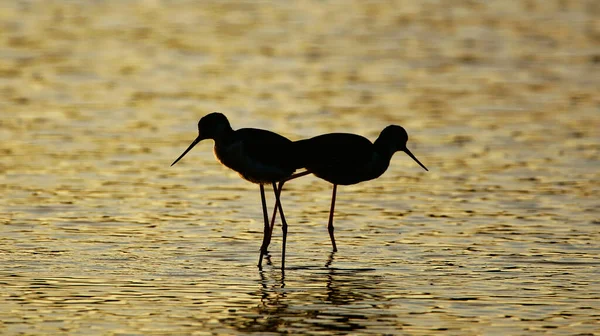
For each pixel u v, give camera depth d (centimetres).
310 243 1436
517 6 3841
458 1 3941
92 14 3594
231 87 2567
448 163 1916
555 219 1548
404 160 1945
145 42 3139
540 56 2980
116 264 1319
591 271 1298
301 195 1708
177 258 1352
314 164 1381
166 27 3381
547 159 1938
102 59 2898
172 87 2564
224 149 1355
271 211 1605
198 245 1416
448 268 1314
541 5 3859
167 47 3069
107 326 1095
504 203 1644
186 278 1268
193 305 1167
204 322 1112
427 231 1490
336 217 1571
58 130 2142
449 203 1648
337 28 3394
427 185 1769
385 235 1472
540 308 1159
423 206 1633
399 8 3791
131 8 3719
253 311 1149
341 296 1205
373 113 2297
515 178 1805
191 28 3369
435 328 1095
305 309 1157
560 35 3291
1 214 1552
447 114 2308
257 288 1233
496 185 1759
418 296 1203
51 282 1238
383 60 2917
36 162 1892
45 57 2908
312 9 3750
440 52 3031
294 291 1223
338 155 1389
